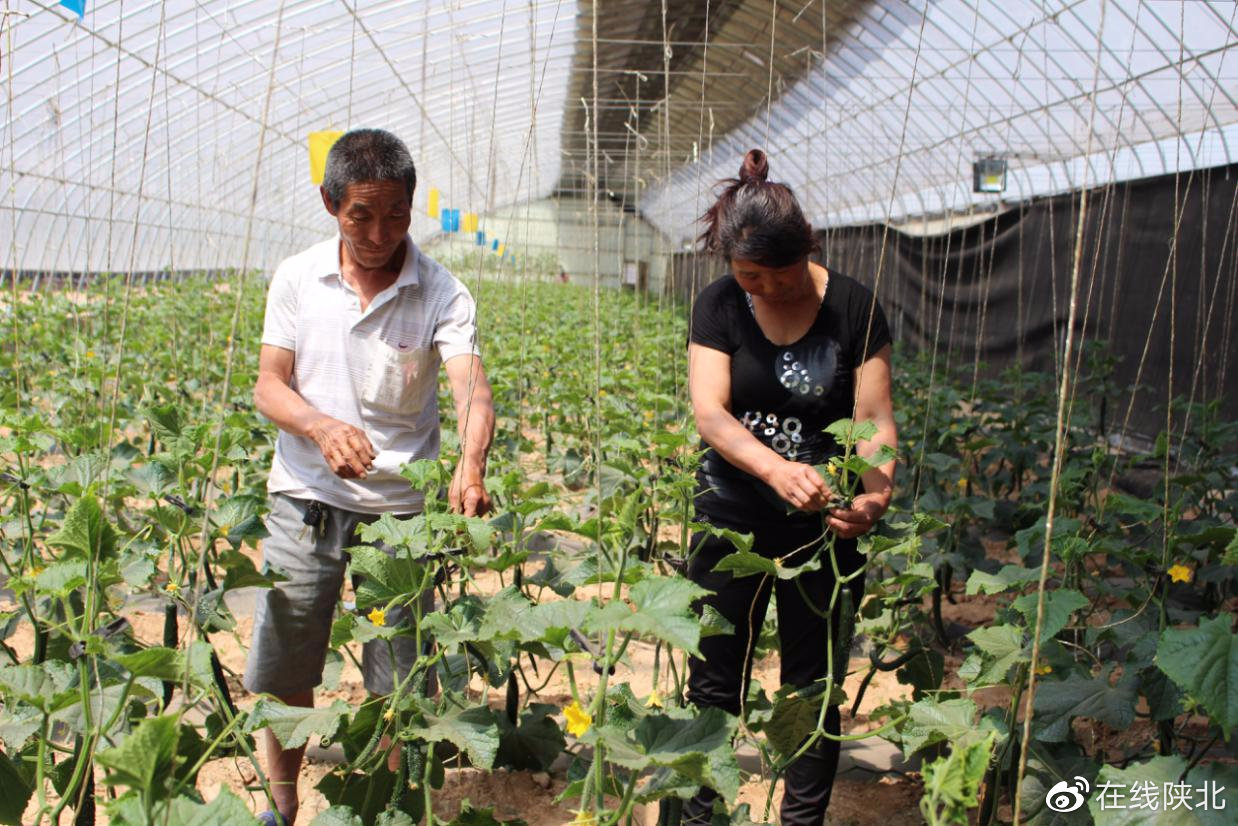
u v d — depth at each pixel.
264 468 5.84
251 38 12.14
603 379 7.57
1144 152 11.73
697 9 13.37
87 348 8.42
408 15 12.59
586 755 3.89
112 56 11.24
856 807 3.59
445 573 2.83
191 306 13.29
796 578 2.79
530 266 26.52
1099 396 9.82
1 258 15.32
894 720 2.64
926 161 16.75
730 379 2.83
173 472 3.42
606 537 2.87
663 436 3.28
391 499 3.04
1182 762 2.28
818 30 12.97
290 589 3.01
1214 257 9.52
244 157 18.30
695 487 3.12
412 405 3.06
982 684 2.64
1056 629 2.31
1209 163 10.42
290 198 23.19
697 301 2.89
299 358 3.02
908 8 11.09
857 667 4.75
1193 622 3.30
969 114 13.73
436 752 2.99
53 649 3.13
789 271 2.56
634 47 15.59
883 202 19.81
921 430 6.75
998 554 6.41
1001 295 14.27
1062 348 12.52
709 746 2.10
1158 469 8.26
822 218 23.34
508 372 8.48
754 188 2.55
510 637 2.26
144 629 4.90
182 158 16.20
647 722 2.20
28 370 8.11
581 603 2.29
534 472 7.48
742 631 2.91
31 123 12.02
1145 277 10.65
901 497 5.13
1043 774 2.71
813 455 2.83
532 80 3.06
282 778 3.07
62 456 7.14
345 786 2.71
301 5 11.53
